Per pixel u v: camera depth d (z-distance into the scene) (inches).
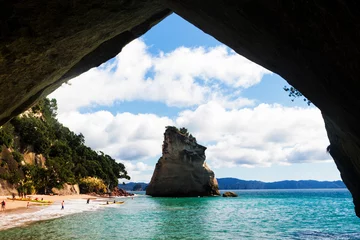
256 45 273.3
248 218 1274.6
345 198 3538.4
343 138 360.2
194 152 3762.3
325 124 457.7
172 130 3823.8
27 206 1643.7
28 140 2768.2
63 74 398.9
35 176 2682.1
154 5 345.7
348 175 498.0
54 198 2628.0
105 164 4488.2
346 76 207.2
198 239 734.5
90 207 1839.3
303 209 1823.3
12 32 249.8
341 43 190.9
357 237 746.8
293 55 241.1
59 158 3228.3
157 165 3971.5
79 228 906.7
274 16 219.3
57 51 318.0
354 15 167.5
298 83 280.1
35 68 321.1
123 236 778.2
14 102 364.5
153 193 3895.2
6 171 2295.8
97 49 417.4
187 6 284.8
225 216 1362.0
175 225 1019.3
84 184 3818.9
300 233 828.6
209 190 3799.2
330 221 1133.7
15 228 856.3
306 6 192.5
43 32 271.6
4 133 2347.4
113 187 4598.9
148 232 850.1
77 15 274.4
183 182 3698.3
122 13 315.9
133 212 1540.4
